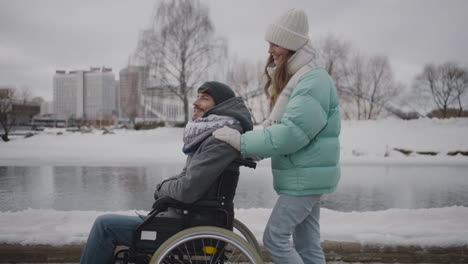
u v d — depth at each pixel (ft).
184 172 7.40
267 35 7.37
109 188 28.43
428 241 10.83
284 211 7.07
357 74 124.67
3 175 36.09
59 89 551.18
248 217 13.93
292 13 7.13
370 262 10.78
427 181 34.58
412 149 66.39
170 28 93.20
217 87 7.57
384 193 27.91
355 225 13.01
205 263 6.91
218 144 6.75
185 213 7.00
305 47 7.17
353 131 78.64
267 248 7.29
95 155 59.93
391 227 12.67
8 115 124.36
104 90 527.81
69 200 23.70
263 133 6.59
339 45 122.42
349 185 32.01
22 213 13.74
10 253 10.46
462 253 10.72
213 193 7.12
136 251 7.09
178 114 112.47
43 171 39.58
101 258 7.11
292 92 6.91
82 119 330.13
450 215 14.16
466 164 52.29
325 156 6.95
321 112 6.64
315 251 8.00
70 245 10.62
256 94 127.03
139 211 14.49
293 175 6.95
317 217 8.01
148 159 53.88
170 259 6.93
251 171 41.04
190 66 94.94
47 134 97.25
